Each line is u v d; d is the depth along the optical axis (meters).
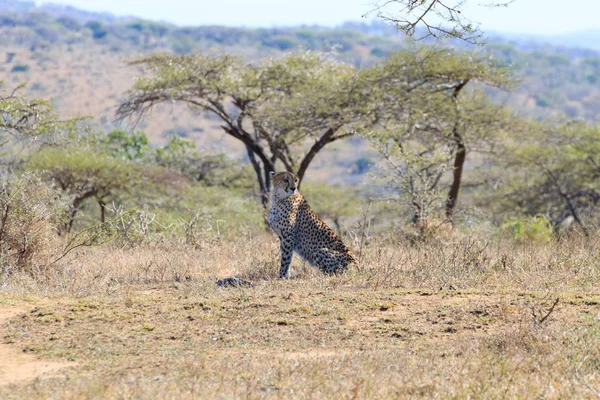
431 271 31.22
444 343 22.05
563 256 33.22
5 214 32.50
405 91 68.19
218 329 23.77
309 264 34.66
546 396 17.14
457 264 32.50
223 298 27.17
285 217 34.22
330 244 34.06
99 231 37.50
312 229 34.41
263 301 26.52
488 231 53.88
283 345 22.27
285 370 19.23
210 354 21.34
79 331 23.59
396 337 22.89
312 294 27.69
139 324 24.31
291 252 34.50
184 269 34.41
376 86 67.50
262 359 20.64
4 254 32.25
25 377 19.52
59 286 30.02
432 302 26.00
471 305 25.42
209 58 72.31
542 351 20.61
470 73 68.44
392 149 52.34
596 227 40.16
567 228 56.94
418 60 68.62
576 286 28.28
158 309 25.75
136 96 71.50
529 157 86.06
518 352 20.44
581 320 23.34
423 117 67.69
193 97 72.88
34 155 67.38
